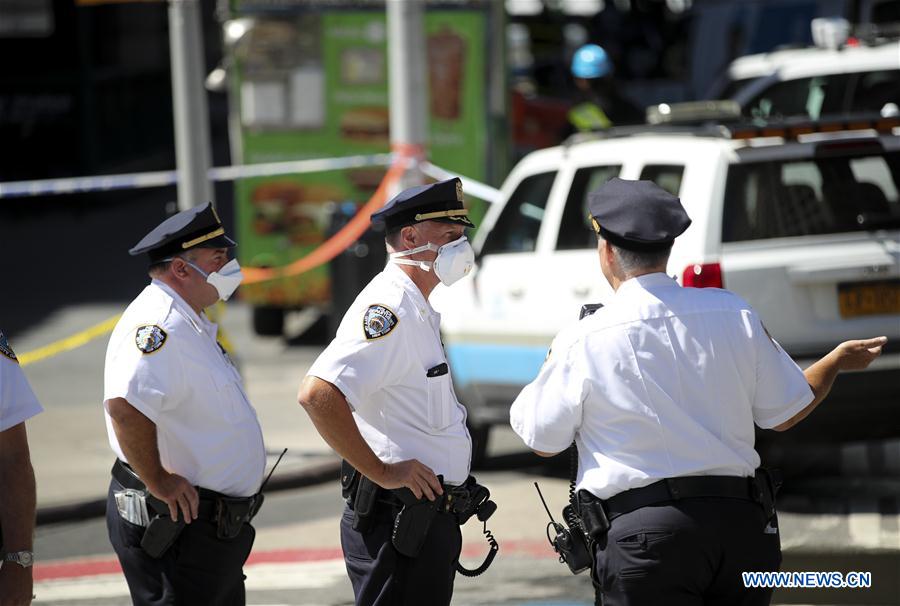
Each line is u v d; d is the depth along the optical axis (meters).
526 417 14.86
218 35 119.62
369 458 15.52
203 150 35.47
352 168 50.69
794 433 27.12
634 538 14.17
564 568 25.38
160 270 16.62
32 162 93.12
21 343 53.62
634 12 92.38
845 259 26.89
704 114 30.56
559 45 103.81
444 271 16.02
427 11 50.22
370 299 15.89
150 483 15.82
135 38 105.25
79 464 35.00
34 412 14.17
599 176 30.45
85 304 62.00
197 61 35.28
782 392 14.70
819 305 26.98
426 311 16.14
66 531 30.17
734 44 76.12
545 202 32.06
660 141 29.12
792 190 27.48
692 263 26.97
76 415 41.28
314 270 51.19
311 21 50.44
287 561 26.88
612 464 14.38
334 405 15.45
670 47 90.12
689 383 14.31
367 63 50.38
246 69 50.94
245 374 46.97
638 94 83.19
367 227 45.69
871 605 22.44
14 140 92.62
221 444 16.45
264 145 51.22
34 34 92.12
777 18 73.44
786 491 29.16
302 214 51.12
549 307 30.77
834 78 40.94
